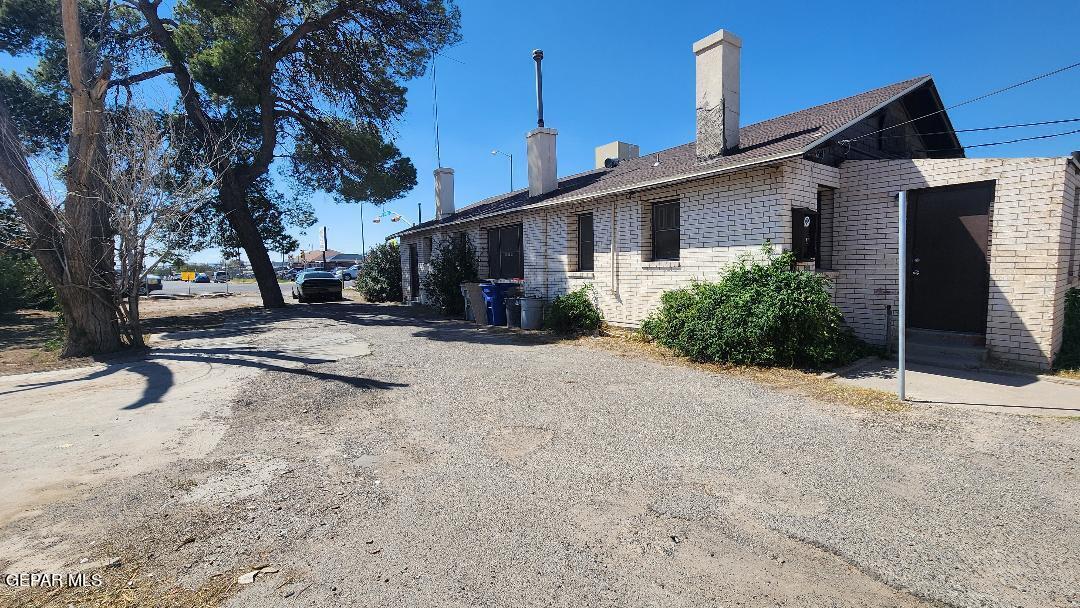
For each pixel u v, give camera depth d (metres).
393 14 16.61
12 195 9.12
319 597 2.44
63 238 9.33
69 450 4.49
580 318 11.09
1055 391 5.64
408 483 3.70
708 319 7.57
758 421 4.95
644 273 9.95
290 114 19.20
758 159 7.22
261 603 2.40
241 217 19.58
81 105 9.26
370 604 2.38
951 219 7.35
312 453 4.34
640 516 3.18
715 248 8.50
